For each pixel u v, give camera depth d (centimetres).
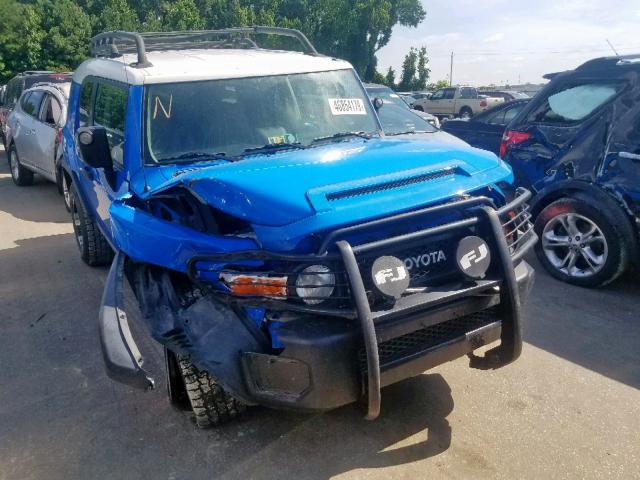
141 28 4025
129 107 406
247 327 286
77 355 445
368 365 262
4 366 432
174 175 364
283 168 309
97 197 521
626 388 374
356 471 306
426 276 304
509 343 309
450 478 299
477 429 337
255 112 421
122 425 354
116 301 314
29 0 3797
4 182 1190
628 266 515
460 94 3141
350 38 4684
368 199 290
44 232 801
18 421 362
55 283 599
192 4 3859
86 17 3462
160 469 314
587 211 522
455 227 297
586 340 440
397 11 5116
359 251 274
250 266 288
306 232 272
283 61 460
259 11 4469
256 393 283
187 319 295
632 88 513
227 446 330
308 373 269
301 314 278
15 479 312
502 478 298
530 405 358
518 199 338
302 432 339
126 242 343
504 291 302
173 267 311
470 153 350
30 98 1083
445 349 293
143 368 280
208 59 454
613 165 509
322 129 439
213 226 306
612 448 318
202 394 323
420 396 370
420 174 311
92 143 400
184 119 402
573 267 548
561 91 573
